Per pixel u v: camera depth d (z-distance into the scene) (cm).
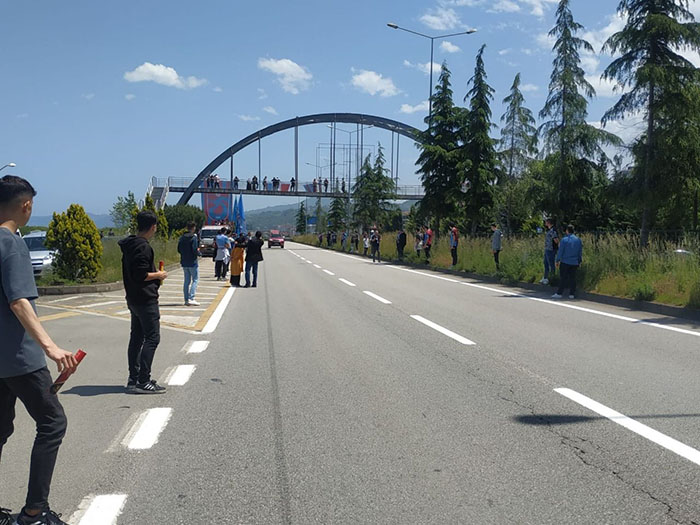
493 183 3394
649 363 756
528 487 391
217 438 489
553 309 1308
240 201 5700
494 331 1010
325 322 1125
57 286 1622
